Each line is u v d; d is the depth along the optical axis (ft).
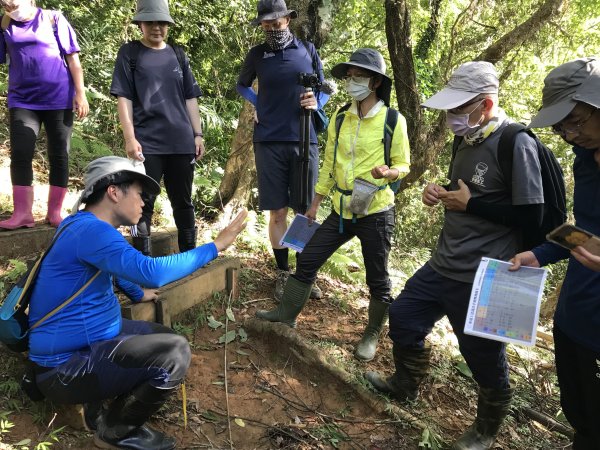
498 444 9.77
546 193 7.58
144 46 11.23
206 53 28.35
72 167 16.94
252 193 18.49
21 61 11.00
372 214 10.44
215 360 10.39
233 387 9.78
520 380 12.51
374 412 9.75
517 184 7.31
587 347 6.51
